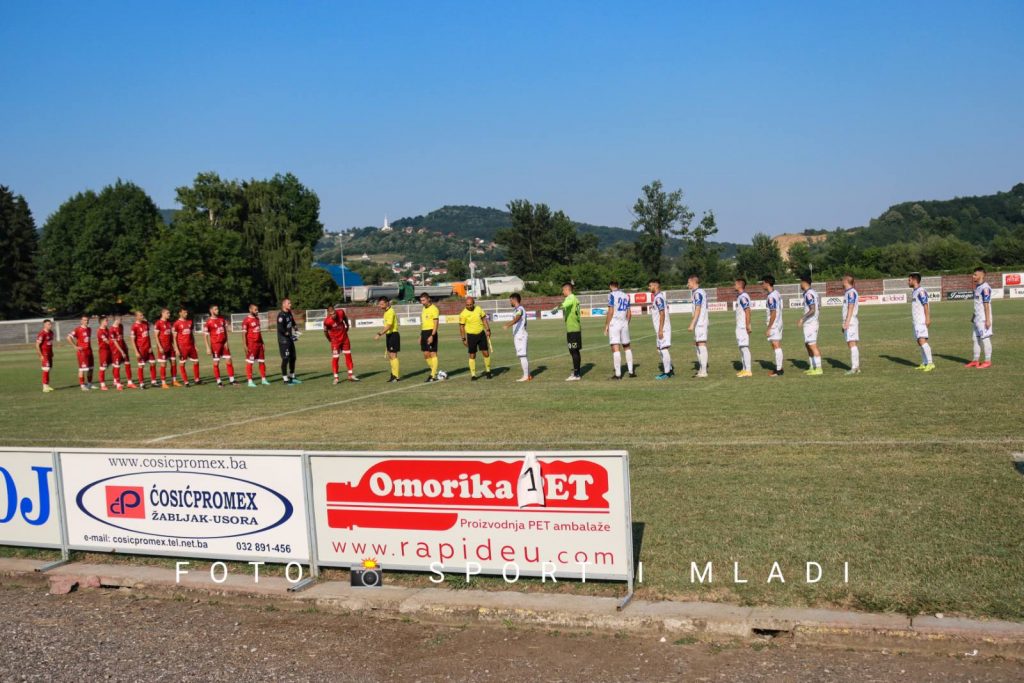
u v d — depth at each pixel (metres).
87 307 90.19
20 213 89.38
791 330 32.91
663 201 100.50
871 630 5.30
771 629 5.52
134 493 7.82
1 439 14.20
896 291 58.12
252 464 7.32
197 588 7.09
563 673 5.26
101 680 5.52
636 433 11.91
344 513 7.06
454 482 6.70
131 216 92.25
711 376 18.80
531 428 12.80
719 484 8.89
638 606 5.95
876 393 14.54
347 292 108.50
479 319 20.75
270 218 93.38
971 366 17.66
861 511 7.64
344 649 5.86
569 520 6.41
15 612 7.00
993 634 5.10
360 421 14.59
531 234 108.94
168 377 26.83
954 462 9.20
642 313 60.19
